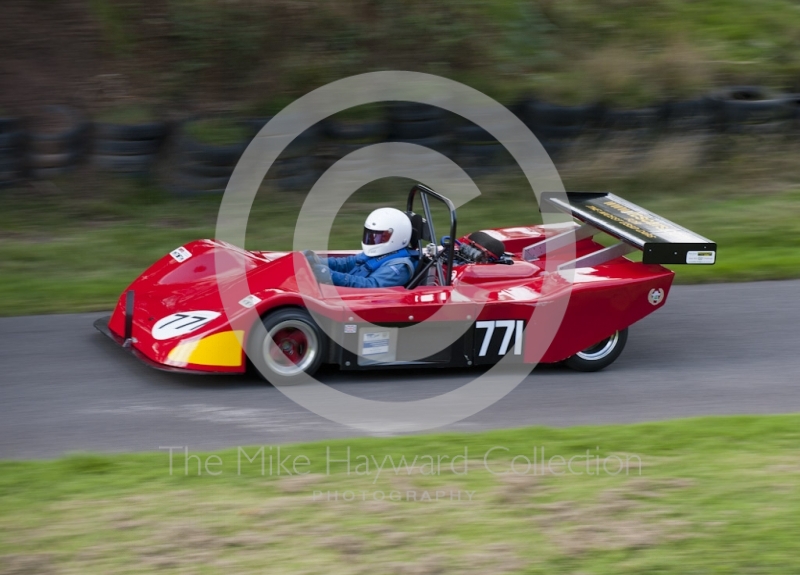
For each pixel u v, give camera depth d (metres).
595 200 15.19
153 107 23.92
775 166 24.97
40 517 8.05
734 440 10.24
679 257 12.56
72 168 21.52
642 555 7.69
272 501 8.48
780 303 16.28
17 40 25.02
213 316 11.70
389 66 26.17
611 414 11.51
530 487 8.90
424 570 7.38
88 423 10.52
